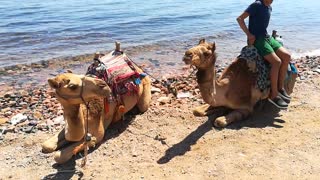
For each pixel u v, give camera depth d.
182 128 3.09
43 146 2.74
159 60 5.92
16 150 2.83
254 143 2.83
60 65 5.72
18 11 10.98
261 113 3.32
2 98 4.25
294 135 2.93
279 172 2.48
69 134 2.52
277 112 3.33
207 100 2.92
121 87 3.05
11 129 3.17
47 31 8.05
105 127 2.96
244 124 3.13
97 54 3.00
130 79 3.16
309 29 8.38
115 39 7.41
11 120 3.43
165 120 3.23
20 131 3.17
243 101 3.18
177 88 4.12
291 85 3.47
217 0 14.18
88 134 2.53
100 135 2.83
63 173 2.53
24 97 4.26
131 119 3.25
